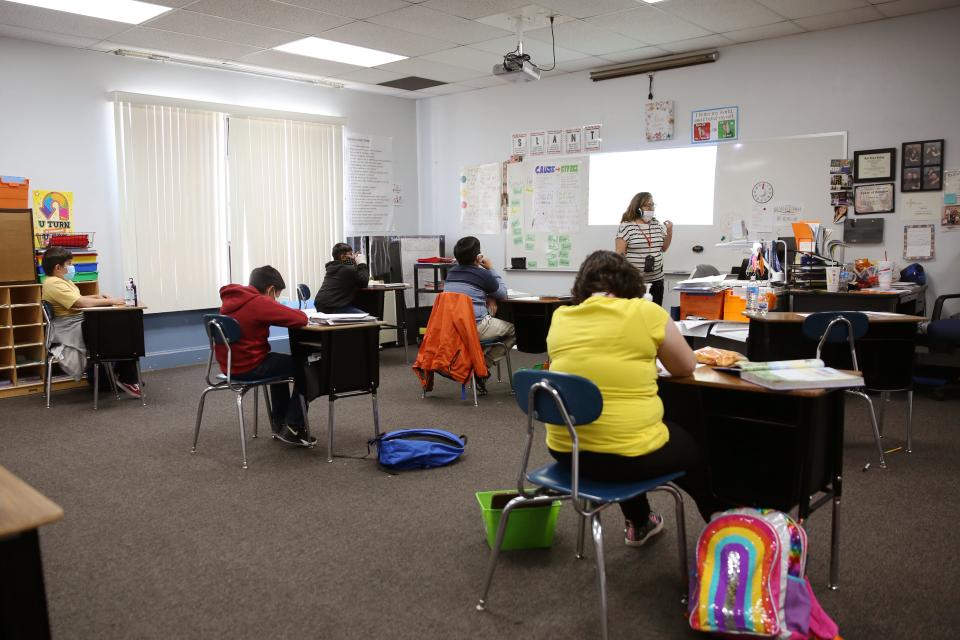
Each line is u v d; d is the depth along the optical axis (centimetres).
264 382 368
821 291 468
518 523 256
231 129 664
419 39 570
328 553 260
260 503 309
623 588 231
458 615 216
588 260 226
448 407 474
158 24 519
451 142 806
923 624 207
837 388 203
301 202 724
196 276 652
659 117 648
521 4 486
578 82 697
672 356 211
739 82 604
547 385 196
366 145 783
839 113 561
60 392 533
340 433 415
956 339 464
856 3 495
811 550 256
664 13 512
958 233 523
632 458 201
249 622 213
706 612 196
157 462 366
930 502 300
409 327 736
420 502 308
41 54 556
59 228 569
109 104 594
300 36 557
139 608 222
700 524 281
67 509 303
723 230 624
